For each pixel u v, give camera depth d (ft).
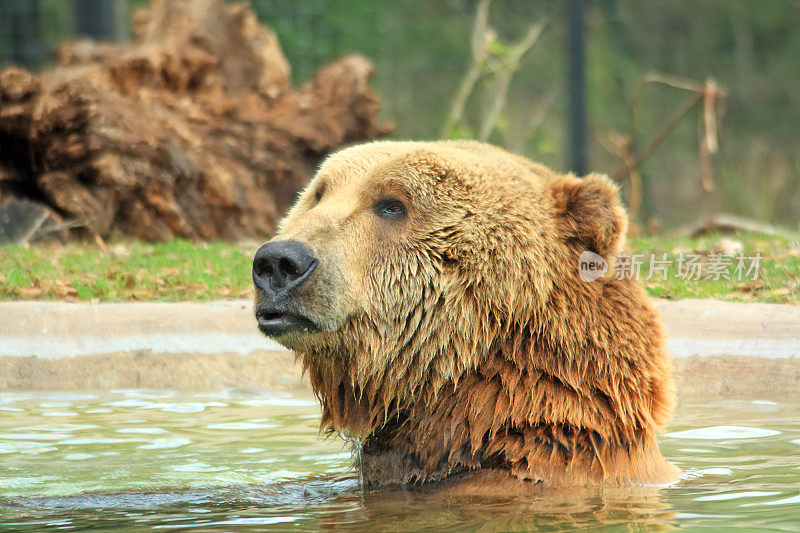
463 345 20.93
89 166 57.62
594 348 20.79
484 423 20.89
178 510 19.43
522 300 20.79
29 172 58.44
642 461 21.03
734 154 120.57
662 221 112.98
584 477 20.44
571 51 69.51
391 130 69.77
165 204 58.85
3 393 34.45
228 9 68.44
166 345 36.70
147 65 62.90
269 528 17.80
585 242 21.27
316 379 22.29
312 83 69.92
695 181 118.21
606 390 20.66
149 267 47.39
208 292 42.80
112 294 42.50
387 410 21.52
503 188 21.30
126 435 27.37
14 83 56.08
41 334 36.86
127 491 21.31
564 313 20.80
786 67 131.03
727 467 22.85
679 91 125.29
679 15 130.52
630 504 18.93
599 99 118.01
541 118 109.60
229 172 61.87
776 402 32.27
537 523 17.66
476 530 17.25
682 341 35.19
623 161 68.95
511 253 20.81
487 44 91.81
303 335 20.43
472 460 21.01
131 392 34.65
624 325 21.01
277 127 65.10
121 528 17.98
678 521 17.63
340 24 110.11
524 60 112.78
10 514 19.25
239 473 23.21
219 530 17.71
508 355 20.94
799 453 24.50
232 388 35.60
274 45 71.41
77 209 57.06
